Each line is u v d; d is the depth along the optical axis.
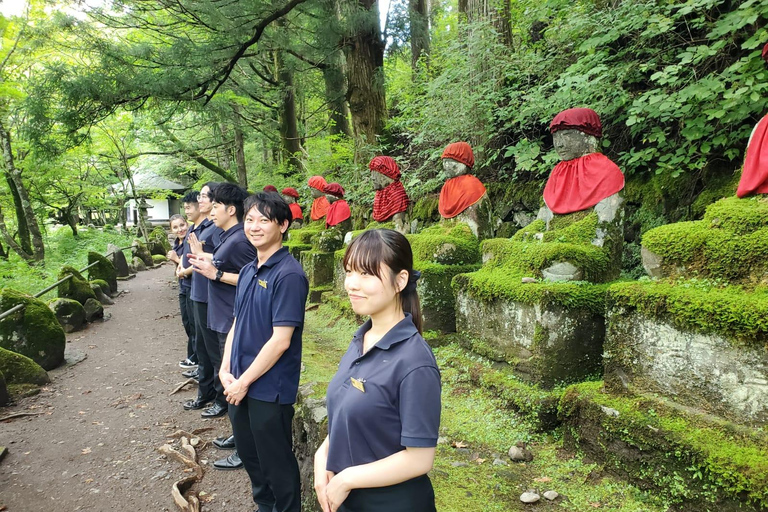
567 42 5.58
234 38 8.34
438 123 6.46
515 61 6.00
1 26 10.23
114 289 10.41
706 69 4.18
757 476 1.81
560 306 2.93
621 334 2.51
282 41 9.65
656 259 2.56
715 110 3.48
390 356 1.38
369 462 1.37
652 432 2.19
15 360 4.94
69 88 7.20
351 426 1.39
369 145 9.04
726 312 2.03
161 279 13.04
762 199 2.36
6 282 9.05
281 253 2.46
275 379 2.32
